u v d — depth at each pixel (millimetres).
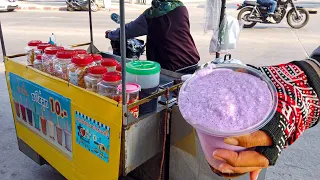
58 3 16453
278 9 8977
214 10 2402
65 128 1878
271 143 679
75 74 1766
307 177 2553
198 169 1631
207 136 722
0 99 4094
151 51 2809
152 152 1652
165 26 2633
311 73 813
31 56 2297
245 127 688
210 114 732
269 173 2600
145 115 1567
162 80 2176
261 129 685
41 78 1978
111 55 2699
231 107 728
